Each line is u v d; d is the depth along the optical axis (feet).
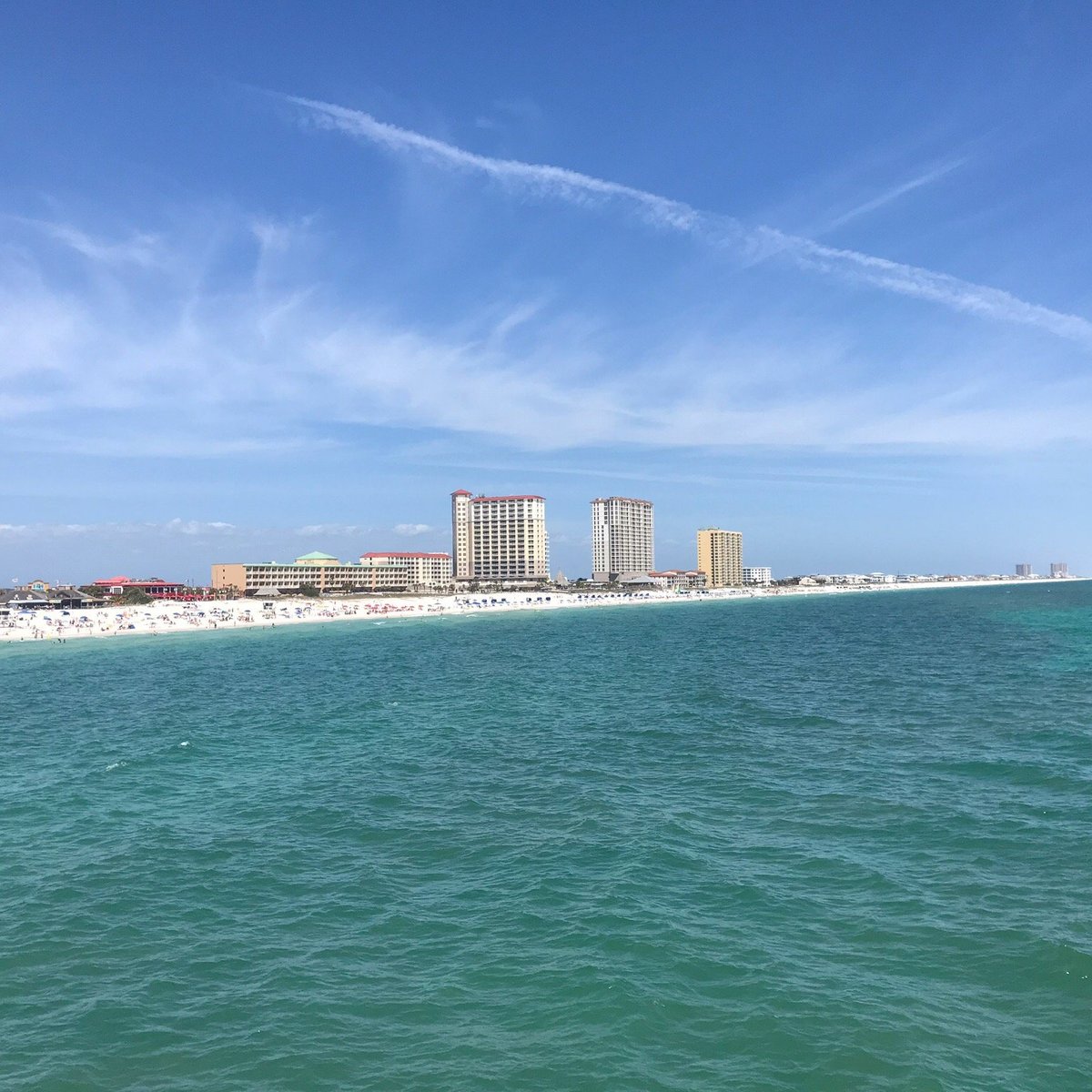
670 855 81.30
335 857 84.28
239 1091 47.01
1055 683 186.39
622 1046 50.14
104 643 418.72
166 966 61.82
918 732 136.05
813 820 91.20
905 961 59.06
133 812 101.60
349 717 168.14
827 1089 45.50
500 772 117.29
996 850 79.77
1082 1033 49.96
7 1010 56.13
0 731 163.84
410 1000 56.29
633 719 156.04
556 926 66.44
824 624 454.81
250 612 611.06
